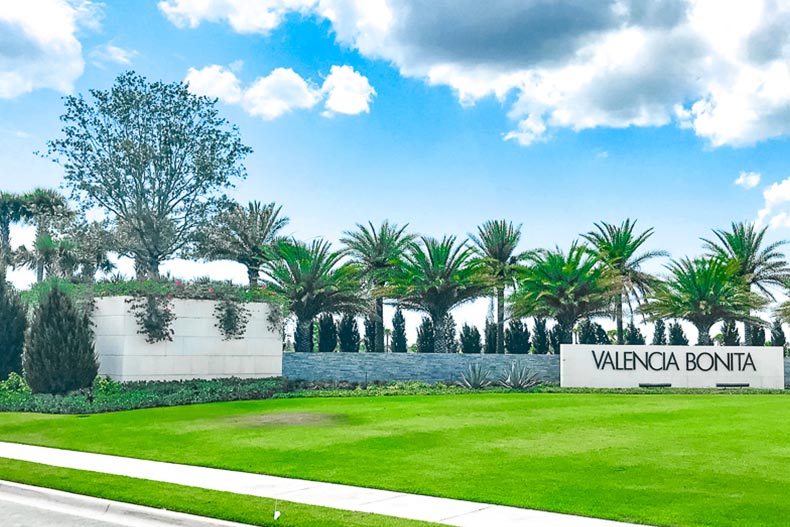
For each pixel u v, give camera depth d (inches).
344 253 1814.7
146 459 605.3
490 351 2116.1
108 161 1985.7
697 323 1875.0
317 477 520.7
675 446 631.2
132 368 1093.1
